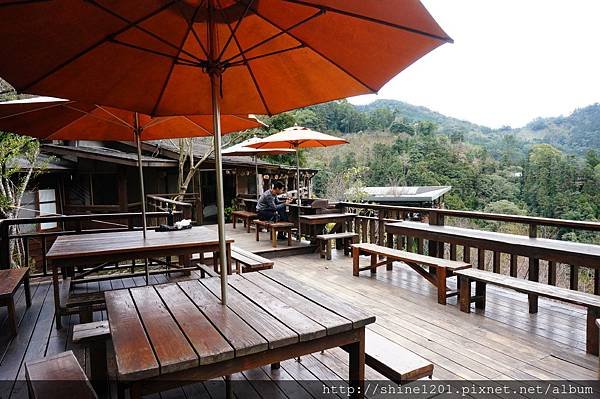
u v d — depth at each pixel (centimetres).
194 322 188
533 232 426
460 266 411
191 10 201
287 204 820
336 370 264
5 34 158
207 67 194
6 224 471
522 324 352
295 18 184
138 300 224
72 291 443
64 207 1044
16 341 323
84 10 163
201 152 1223
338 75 219
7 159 721
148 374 142
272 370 264
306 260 648
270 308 209
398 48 175
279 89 249
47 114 355
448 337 323
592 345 289
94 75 207
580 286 904
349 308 210
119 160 930
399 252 498
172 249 383
